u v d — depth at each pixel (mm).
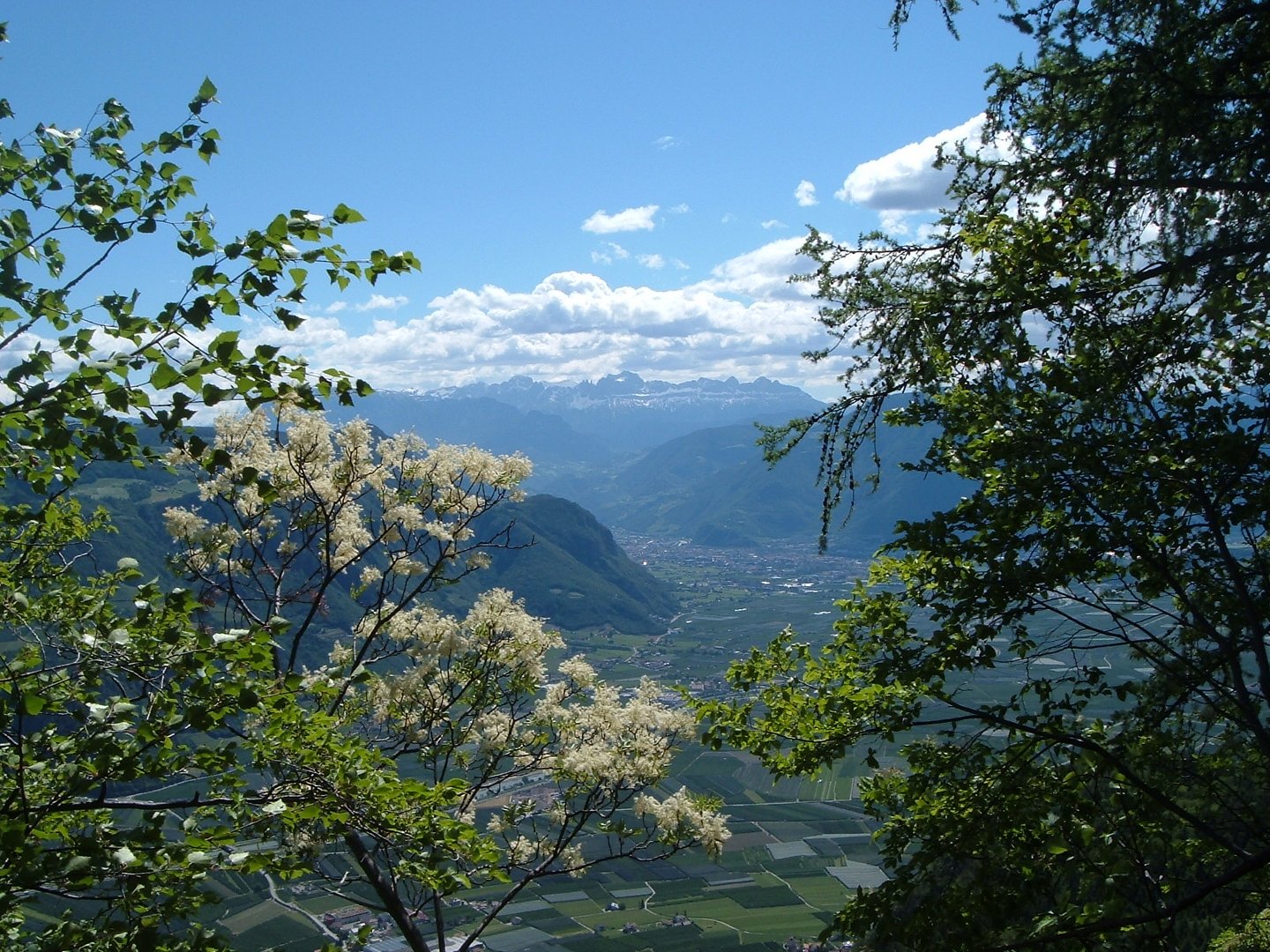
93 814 5945
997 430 7258
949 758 7754
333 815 6234
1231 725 7703
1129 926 6086
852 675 8375
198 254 5457
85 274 5371
